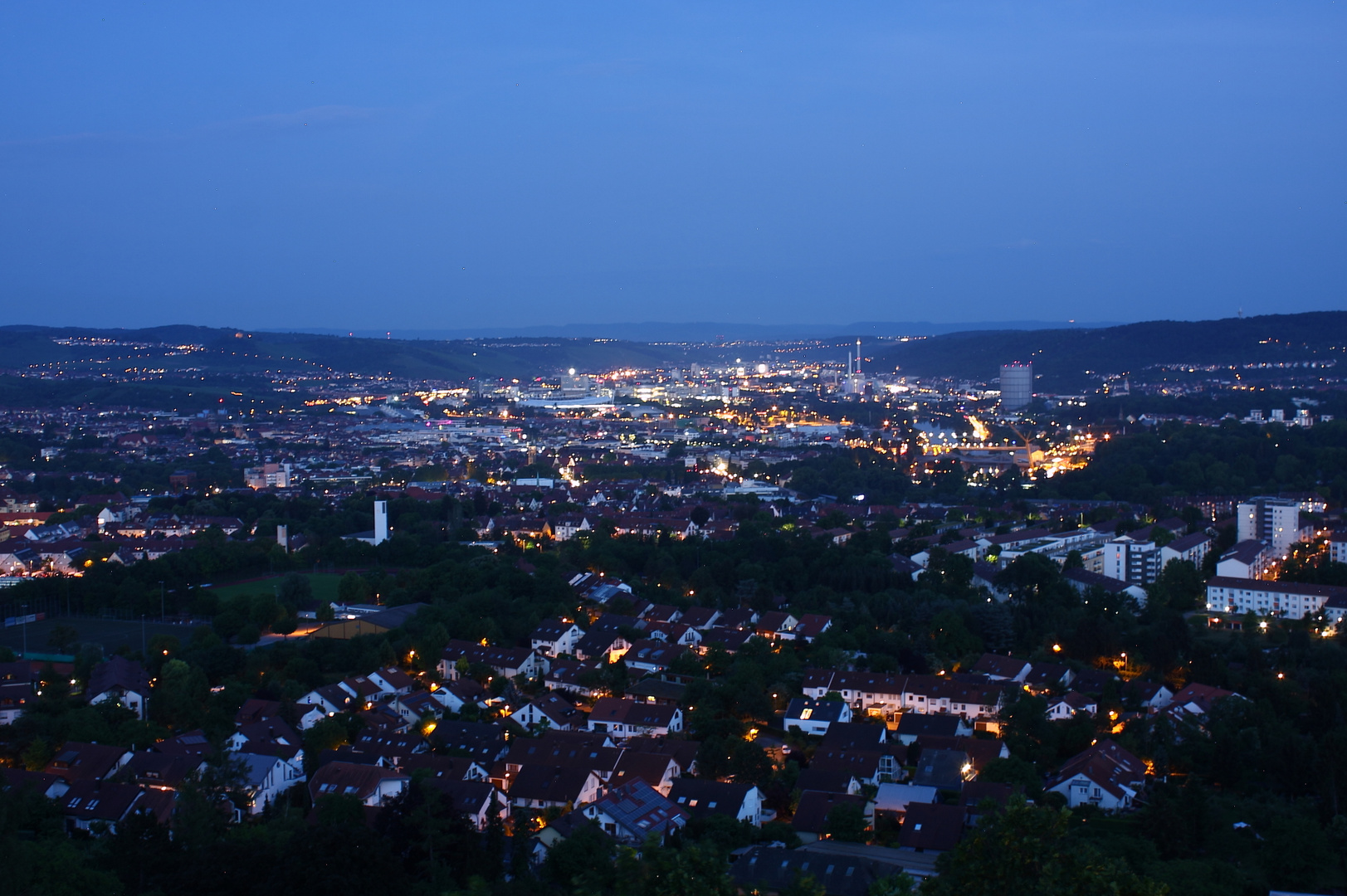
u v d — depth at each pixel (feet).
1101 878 464.24
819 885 604.49
